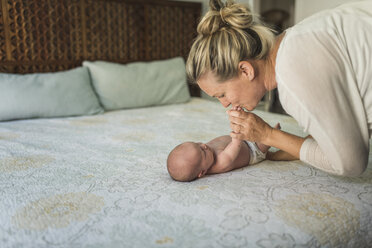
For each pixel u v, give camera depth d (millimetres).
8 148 1706
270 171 1351
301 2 3643
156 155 1599
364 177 1252
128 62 3297
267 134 1123
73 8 2908
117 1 3111
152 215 981
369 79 875
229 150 1345
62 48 2910
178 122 2350
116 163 1481
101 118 2518
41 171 1379
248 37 948
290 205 1019
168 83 3129
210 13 994
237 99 1043
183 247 822
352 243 934
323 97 835
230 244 831
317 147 1054
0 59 2635
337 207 1007
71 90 2594
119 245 835
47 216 984
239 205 1027
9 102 2338
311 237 869
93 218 969
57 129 2145
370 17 911
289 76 859
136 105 2953
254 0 3975
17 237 879
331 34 880
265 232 878
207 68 982
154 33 3420
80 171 1379
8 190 1180
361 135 884
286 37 913
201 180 1275
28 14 2695
